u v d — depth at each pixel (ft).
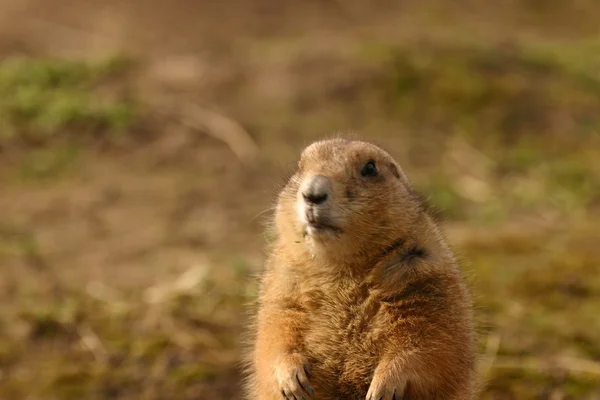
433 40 66.28
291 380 22.86
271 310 24.41
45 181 50.98
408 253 23.66
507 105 59.11
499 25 78.33
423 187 50.03
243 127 56.08
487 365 33.12
